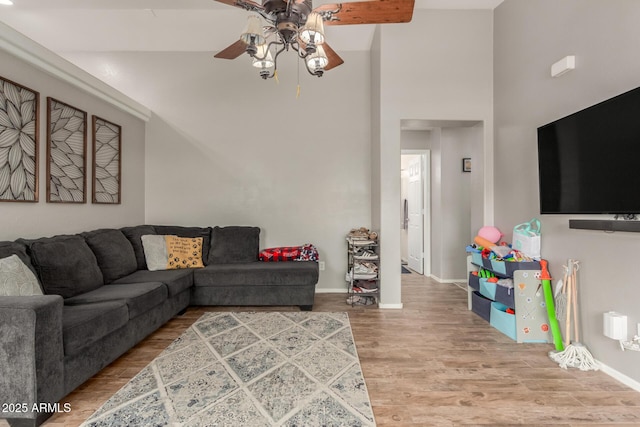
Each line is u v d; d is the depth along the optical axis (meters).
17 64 2.49
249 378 2.04
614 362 2.04
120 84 4.27
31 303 1.59
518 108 3.05
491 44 3.52
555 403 1.78
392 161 3.56
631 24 1.92
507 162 3.23
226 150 4.28
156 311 2.71
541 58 2.73
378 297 3.69
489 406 1.75
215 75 4.28
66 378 1.77
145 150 4.27
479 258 3.21
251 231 4.01
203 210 4.29
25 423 1.57
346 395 1.85
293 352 2.42
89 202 3.29
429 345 2.55
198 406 1.75
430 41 3.53
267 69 2.37
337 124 4.27
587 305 2.25
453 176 4.80
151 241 3.56
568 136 2.32
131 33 3.87
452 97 3.52
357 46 4.16
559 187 2.41
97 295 2.38
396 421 1.62
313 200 4.28
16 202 2.49
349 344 2.56
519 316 2.62
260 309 3.49
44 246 2.37
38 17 3.53
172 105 4.28
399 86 3.54
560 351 2.36
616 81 2.02
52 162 2.82
